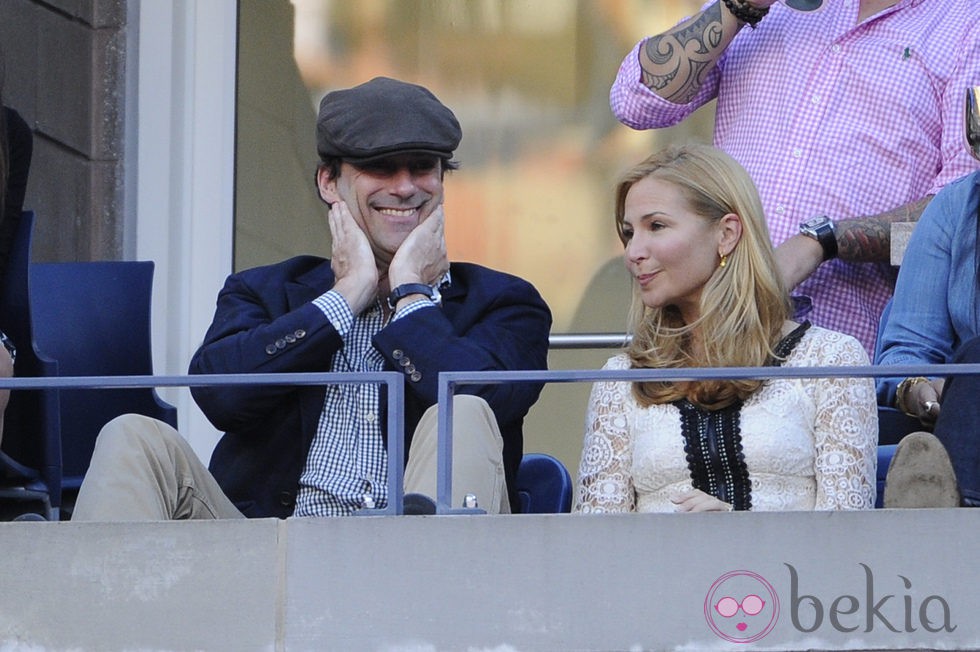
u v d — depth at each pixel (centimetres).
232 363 1452
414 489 1348
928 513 1144
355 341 1499
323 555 1152
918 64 1744
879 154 1731
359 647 1145
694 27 1767
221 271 2270
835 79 1745
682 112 1798
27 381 1206
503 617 1143
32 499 1559
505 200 2284
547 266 2275
